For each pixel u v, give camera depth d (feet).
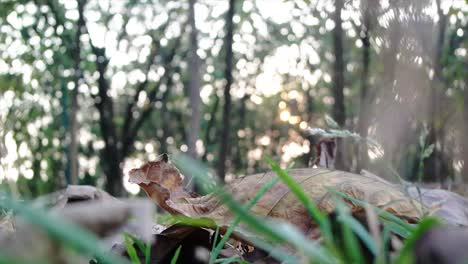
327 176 4.45
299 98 58.34
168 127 60.23
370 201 4.17
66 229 1.26
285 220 4.07
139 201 1.76
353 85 34.04
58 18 34.68
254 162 66.44
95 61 40.09
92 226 1.57
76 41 36.50
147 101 48.49
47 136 47.42
